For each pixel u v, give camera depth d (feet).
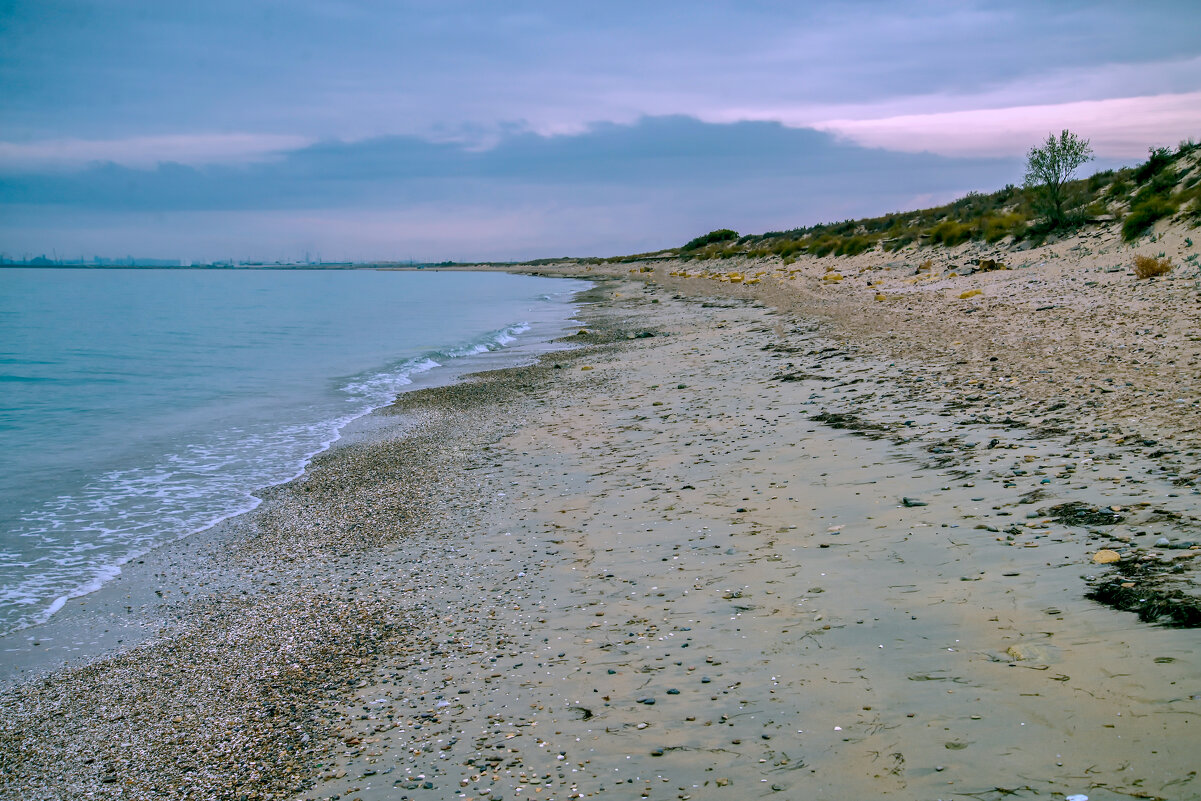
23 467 36.50
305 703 15.64
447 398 53.52
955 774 9.78
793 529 20.84
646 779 11.12
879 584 16.34
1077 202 88.84
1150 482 18.60
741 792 10.38
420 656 17.02
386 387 60.08
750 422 34.81
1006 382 32.32
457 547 24.26
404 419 47.06
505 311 146.92
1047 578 14.84
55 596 22.26
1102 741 9.73
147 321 123.03
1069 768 9.38
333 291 247.70
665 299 134.82
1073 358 34.14
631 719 12.86
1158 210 64.90
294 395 56.70
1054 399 28.14
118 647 19.04
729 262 203.92
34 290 248.73
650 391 47.70
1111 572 14.43
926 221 137.69
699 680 13.79
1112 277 55.98
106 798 13.09
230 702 16.02
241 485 33.60
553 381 57.36
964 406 29.91
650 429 37.17
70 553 25.62
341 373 67.62
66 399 54.60
